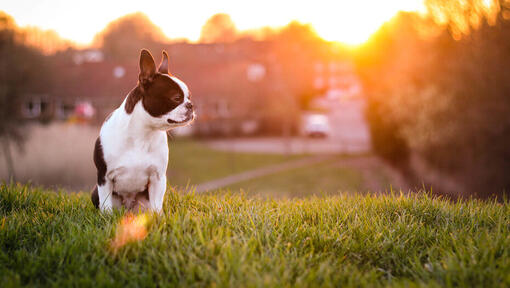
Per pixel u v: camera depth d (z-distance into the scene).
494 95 8.59
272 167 22.03
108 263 2.52
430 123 10.62
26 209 3.65
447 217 3.53
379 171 18.05
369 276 2.52
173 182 17.59
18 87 16.89
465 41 9.05
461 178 10.02
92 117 34.81
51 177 14.90
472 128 9.07
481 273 2.37
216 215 3.27
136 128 3.29
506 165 8.68
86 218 3.22
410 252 2.92
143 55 3.21
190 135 37.78
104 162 3.37
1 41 16.86
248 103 38.81
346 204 3.97
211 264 2.46
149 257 2.48
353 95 42.81
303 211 3.72
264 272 2.38
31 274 2.41
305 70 40.97
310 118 40.47
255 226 3.01
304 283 2.30
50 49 21.34
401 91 12.97
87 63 39.69
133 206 3.75
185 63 41.62
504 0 8.01
